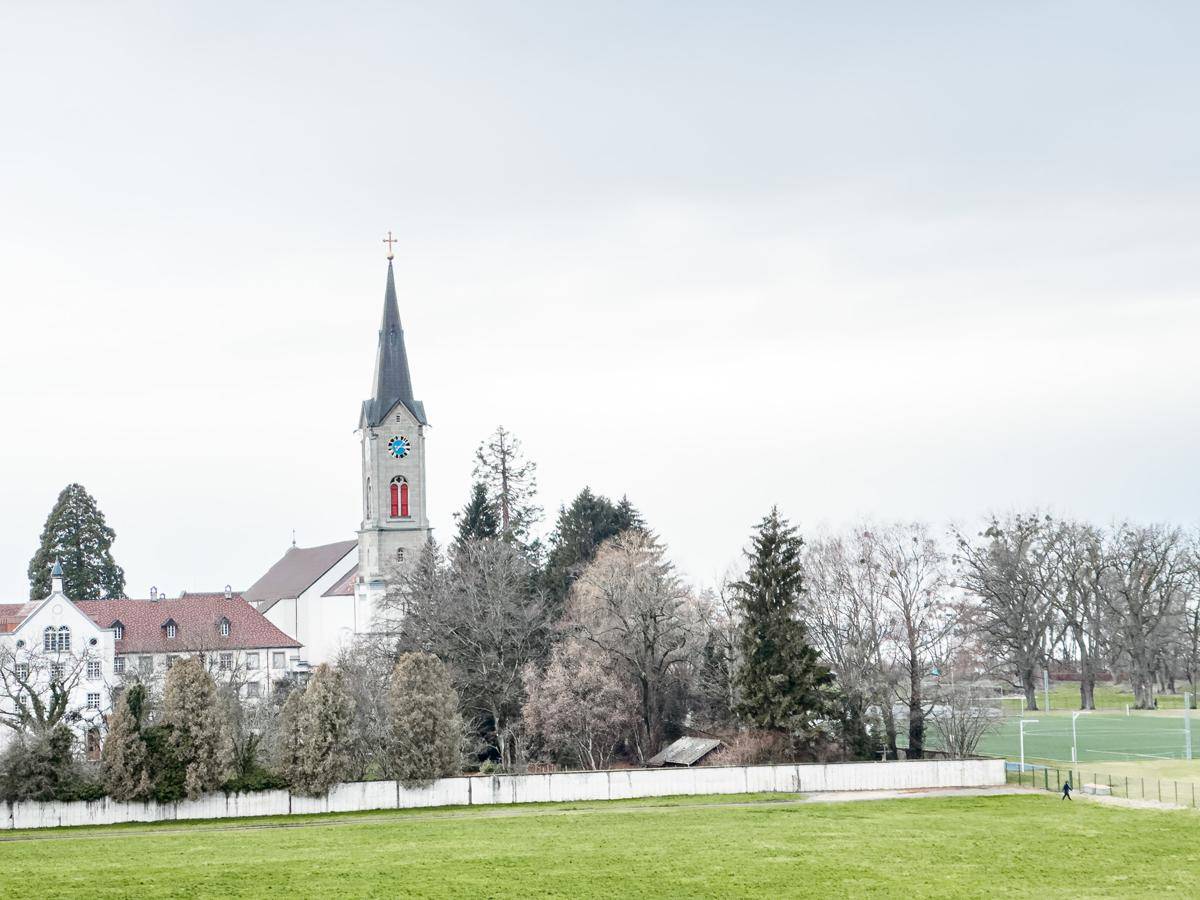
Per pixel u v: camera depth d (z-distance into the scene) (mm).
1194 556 168875
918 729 111562
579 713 113500
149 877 67438
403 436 169000
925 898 63094
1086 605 164375
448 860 71875
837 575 115000
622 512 152875
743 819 85625
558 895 63656
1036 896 63406
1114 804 91625
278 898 62875
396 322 171500
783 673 107500
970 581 164125
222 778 90688
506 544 138125
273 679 160750
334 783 92750
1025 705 164250
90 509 176750
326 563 185000
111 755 88875
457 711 105000
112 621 157000
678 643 118438
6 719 127562
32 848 77062
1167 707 166125
